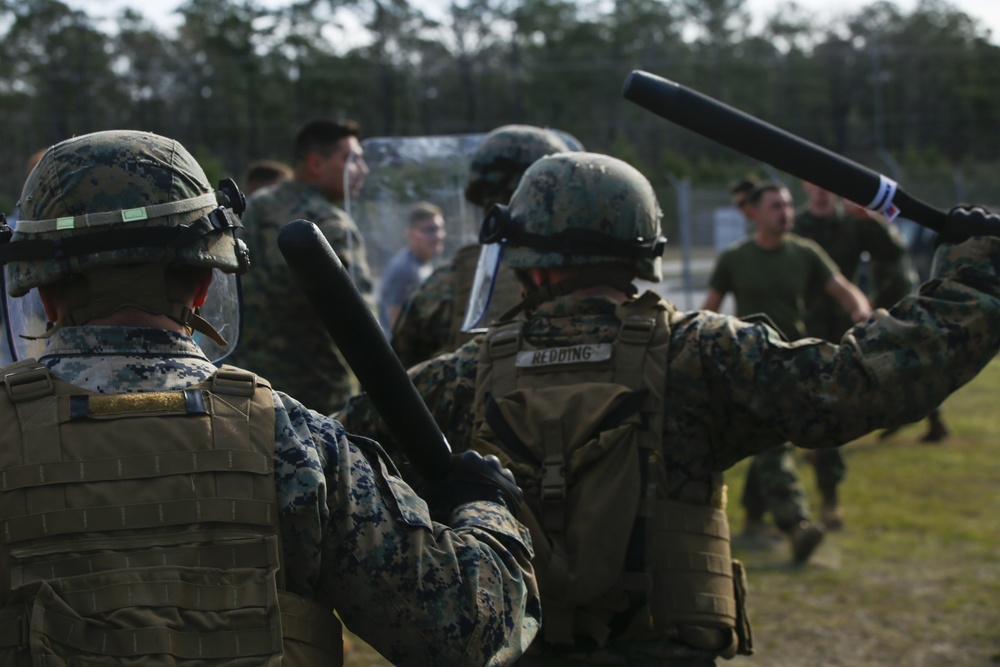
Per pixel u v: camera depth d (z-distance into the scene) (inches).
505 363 82.9
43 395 52.8
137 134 55.9
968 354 73.4
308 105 1670.8
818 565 200.1
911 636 165.9
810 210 257.6
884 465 282.4
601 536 75.7
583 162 84.0
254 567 51.8
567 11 2086.6
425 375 86.7
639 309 81.6
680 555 77.2
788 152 75.4
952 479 265.6
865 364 73.3
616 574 75.7
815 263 227.9
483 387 83.0
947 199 923.4
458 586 55.4
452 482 62.1
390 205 169.8
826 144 2144.4
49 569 50.0
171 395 53.4
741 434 79.7
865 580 191.5
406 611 54.6
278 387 160.4
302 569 53.6
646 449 77.6
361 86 1691.7
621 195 82.7
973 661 156.4
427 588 54.8
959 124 2165.4
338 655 55.2
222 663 50.1
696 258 770.2
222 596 50.8
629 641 78.0
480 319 97.7
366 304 54.6
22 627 49.4
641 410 78.0
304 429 55.2
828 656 159.0
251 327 159.3
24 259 54.1
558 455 77.6
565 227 82.4
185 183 55.4
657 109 75.6
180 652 49.6
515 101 1790.1
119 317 55.0
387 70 1697.8
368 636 55.6
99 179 53.8
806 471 283.7
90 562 50.0
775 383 75.1
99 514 50.7
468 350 86.6
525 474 77.8
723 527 80.3
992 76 2198.6
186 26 1696.6
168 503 51.3
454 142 169.0
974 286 74.2
